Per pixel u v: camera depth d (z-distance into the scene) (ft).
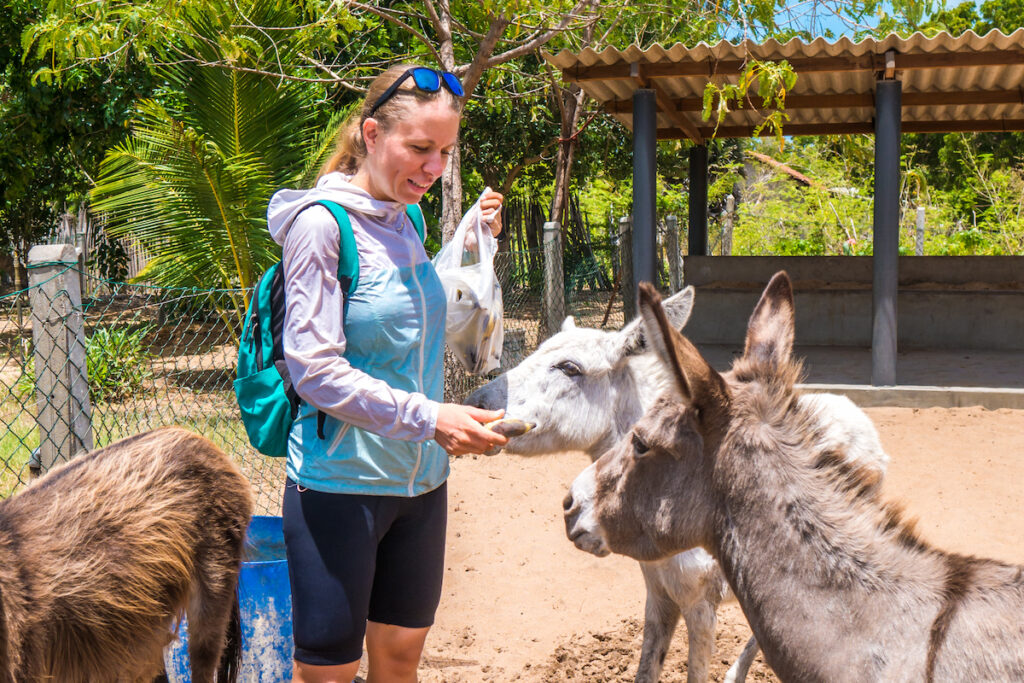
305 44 28.37
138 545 9.32
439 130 7.50
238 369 8.13
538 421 10.55
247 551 12.51
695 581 9.87
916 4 28.86
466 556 17.63
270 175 30.83
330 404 7.23
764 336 6.83
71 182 56.24
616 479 7.06
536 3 24.95
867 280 40.98
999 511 19.11
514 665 13.46
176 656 10.85
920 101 36.27
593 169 58.80
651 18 35.01
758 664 13.42
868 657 5.73
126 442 10.09
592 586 16.38
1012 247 63.62
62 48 24.12
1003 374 32.89
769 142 86.02
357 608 7.73
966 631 5.44
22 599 8.33
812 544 6.07
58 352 12.46
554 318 32.78
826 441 6.39
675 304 10.53
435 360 8.16
